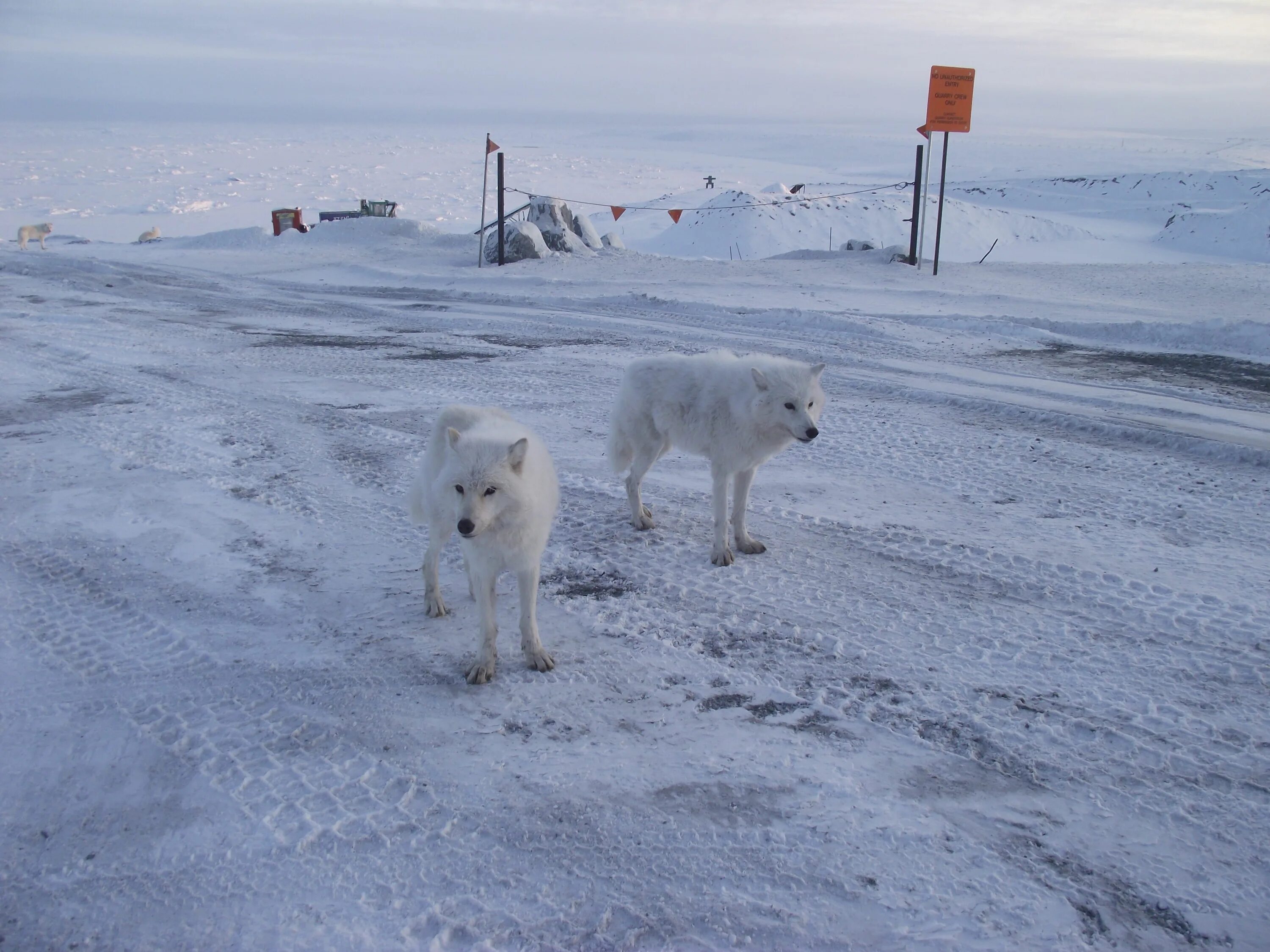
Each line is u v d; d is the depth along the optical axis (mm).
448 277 21766
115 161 164125
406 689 4488
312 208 87875
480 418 5023
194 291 20266
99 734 4109
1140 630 4996
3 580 5758
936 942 2893
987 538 6395
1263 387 10719
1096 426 9133
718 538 6020
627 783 3729
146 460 8141
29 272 22297
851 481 7758
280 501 7188
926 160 22375
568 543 6453
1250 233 52781
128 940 2963
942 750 3951
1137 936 2928
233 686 4508
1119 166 182875
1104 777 3748
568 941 2916
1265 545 6164
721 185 118188
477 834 3430
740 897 3094
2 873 3279
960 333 14406
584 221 27484
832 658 4785
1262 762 3814
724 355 6125
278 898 3125
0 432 8953
